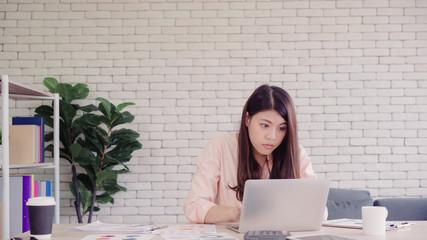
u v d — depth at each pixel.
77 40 4.54
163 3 4.54
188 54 4.53
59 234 1.64
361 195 3.51
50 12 4.54
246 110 2.07
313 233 1.67
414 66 4.52
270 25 4.54
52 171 4.45
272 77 4.52
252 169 2.10
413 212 3.21
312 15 4.54
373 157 4.48
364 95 4.50
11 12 4.54
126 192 4.48
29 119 3.29
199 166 2.16
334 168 4.47
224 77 4.52
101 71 4.53
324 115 4.50
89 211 4.29
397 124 4.50
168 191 4.48
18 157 3.04
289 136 2.01
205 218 1.88
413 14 4.52
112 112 4.10
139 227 1.74
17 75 4.52
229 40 4.53
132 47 4.54
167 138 4.50
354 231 1.72
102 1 4.54
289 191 1.64
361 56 4.52
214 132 4.50
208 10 4.54
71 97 4.24
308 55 4.52
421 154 4.49
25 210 2.81
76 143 4.01
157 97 4.52
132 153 4.49
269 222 1.67
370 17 4.54
